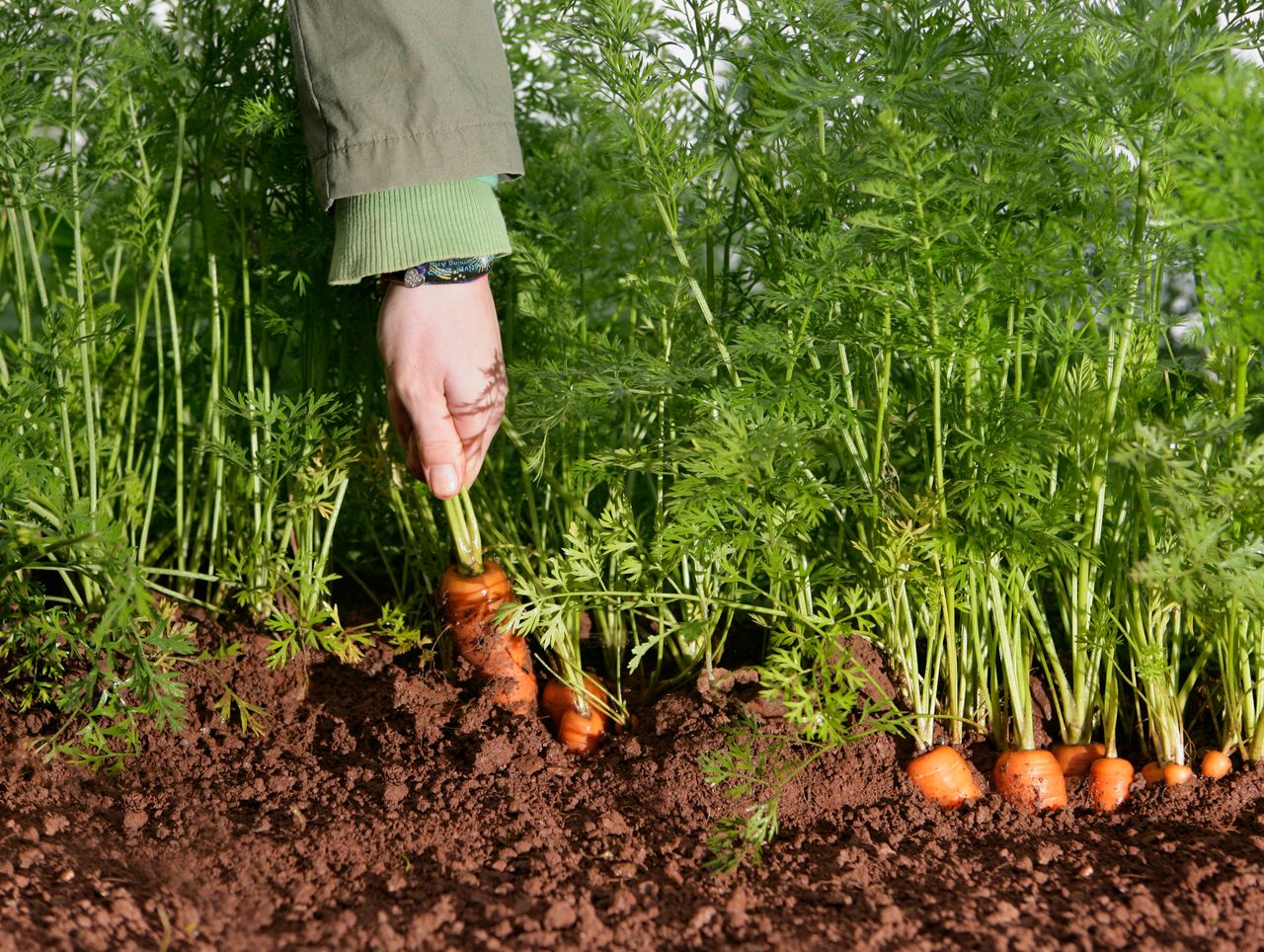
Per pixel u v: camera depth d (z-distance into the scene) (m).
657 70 1.83
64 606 1.96
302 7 1.58
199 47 1.97
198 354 2.18
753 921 1.33
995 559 1.72
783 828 1.59
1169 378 1.91
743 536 1.60
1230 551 1.45
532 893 1.39
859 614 1.61
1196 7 1.50
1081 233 1.56
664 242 2.03
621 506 1.78
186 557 2.15
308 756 1.74
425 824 1.55
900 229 1.45
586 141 2.21
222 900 1.36
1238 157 1.33
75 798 1.60
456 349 1.62
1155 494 1.53
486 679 1.85
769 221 1.84
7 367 2.11
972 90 1.55
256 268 2.12
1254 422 1.84
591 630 2.12
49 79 1.96
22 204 1.82
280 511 2.03
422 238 1.58
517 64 2.21
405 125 1.57
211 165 2.03
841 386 1.78
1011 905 1.37
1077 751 1.69
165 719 1.78
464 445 1.70
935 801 1.62
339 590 2.29
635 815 1.60
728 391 1.65
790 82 1.60
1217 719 1.78
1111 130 1.54
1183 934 1.30
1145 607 1.70
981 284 1.53
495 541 1.95
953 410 1.73
